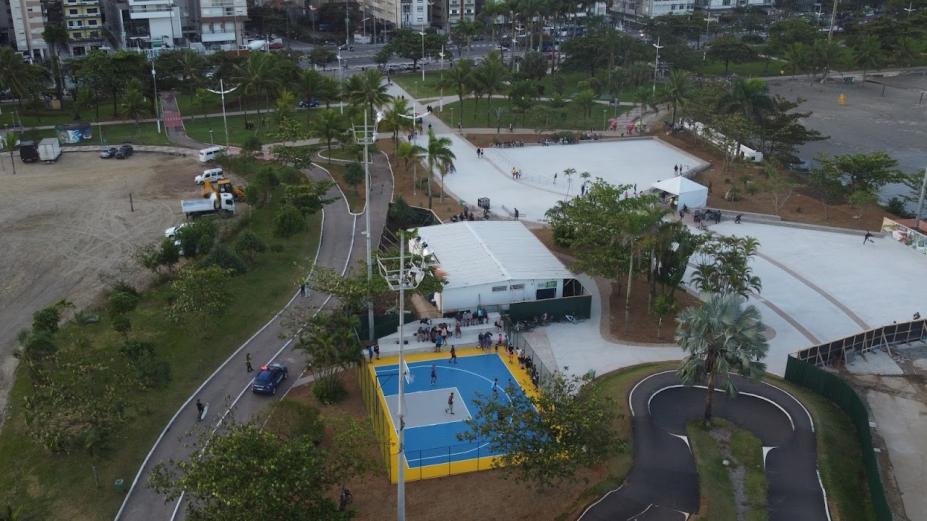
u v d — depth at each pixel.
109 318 81.38
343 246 104.00
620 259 82.00
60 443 56.69
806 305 89.25
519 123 168.62
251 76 163.00
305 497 45.59
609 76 186.12
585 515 52.91
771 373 74.56
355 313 79.62
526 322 83.88
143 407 66.12
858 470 59.91
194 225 97.25
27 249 101.75
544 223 112.25
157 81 178.75
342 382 72.31
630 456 59.31
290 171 120.31
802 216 117.12
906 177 121.00
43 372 66.06
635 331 82.62
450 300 83.88
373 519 53.88
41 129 163.00
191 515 45.56
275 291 89.56
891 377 74.69
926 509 57.12
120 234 106.94
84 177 132.75
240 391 70.38
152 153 148.25
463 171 137.00
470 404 68.69
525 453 52.00
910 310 88.50
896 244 107.25
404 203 113.00
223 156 138.88
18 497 56.44
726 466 58.56
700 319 59.22
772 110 141.50
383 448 61.62
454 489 57.06
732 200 123.19
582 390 58.97
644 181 131.88
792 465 58.75
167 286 89.94
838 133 172.62
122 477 58.50
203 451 48.19
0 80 159.88
